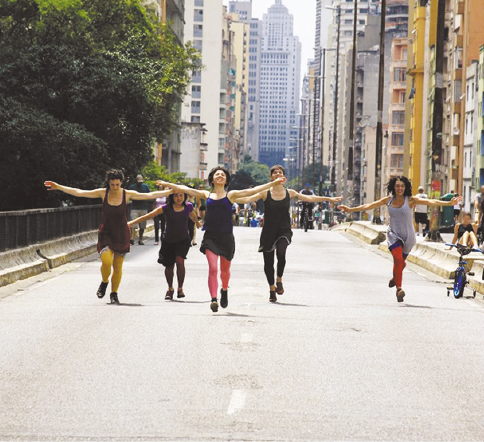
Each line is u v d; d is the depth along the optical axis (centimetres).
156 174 7550
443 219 5434
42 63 4044
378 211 5003
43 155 3828
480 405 865
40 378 955
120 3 4609
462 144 8438
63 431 748
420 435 751
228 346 1149
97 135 4150
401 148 13662
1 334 1244
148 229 4400
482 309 1656
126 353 1098
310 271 2372
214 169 1490
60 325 1325
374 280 2198
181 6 11169
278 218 1633
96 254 2973
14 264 2100
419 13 9900
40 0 4009
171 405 838
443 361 1088
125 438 728
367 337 1252
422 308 1622
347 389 920
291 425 772
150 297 1716
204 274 2214
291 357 1086
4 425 766
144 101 4175
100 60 4122
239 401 855
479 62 7838
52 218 2586
